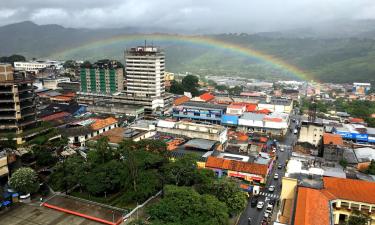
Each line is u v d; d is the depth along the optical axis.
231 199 100.06
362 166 129.00
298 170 107.56
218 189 102.75
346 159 134.25
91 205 109.56
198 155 138.25
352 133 181.12
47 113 198.00
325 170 111.94
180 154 141.62
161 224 82.38
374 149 152.75
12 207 108.12
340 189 94.12
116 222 98.75
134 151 124.06
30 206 109.19
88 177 114.25
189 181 111.56
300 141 174.50
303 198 84.75
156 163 120.19
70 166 117.81
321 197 87.25
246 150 151.50
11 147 133.62
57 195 116.38
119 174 116.00
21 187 109.31
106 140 131.38
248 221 103.00
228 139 175.00
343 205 91.81
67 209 106.44
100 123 186.00
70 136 161.88
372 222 90.50
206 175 113.69
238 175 128.88
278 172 144.25
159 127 176.88
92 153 126.06
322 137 161.25
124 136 164.00
